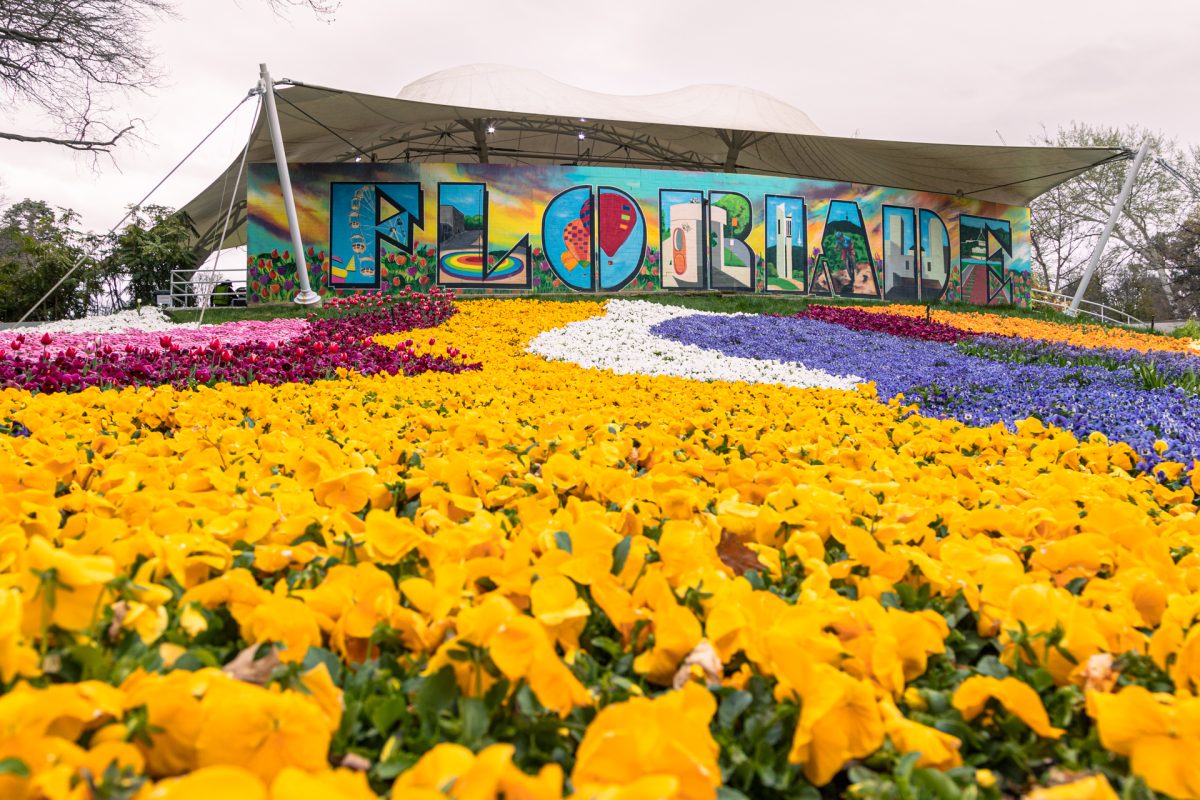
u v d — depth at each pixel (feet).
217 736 2.49
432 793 1.91
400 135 85.97
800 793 2.88
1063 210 115.96
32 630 2.93
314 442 6.65
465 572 3.75
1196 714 2.68
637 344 39.22
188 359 20.03
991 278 76.89
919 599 4.27
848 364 33.42
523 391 17.11
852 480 6.40
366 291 61.00
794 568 4.63
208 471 5.82
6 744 2.22
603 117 69.31
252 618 3.39
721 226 66.85
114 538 4.09
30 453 6.73
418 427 9.37
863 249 70.90
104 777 2.24
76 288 82.94
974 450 10.41
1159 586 4.11
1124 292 138.21
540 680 2.87
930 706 3.29
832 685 2.81
